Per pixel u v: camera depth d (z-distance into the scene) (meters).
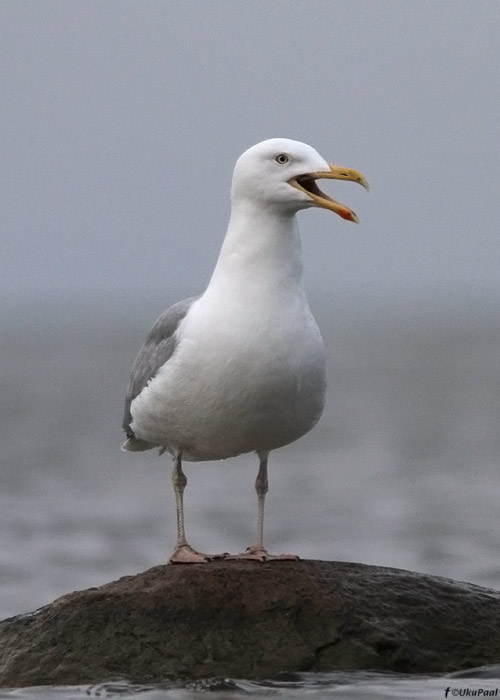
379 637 12.55
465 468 39.41
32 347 140.88
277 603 12.64
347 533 27.55
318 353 13.34
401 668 12.53
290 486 36.06
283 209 13.26
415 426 53.66
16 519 29.80
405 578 13.12
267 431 13.49
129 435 15.20
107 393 76.44
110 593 12.90
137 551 25.53
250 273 13.21
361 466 40.53
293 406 13.30
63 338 167.62
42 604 20.52
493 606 13.05
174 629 12.59
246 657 12.45
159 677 12.39
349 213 13.07
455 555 24.47
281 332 13.09
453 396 70.00
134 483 36.75
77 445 47.66
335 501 32.78
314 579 12.91
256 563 13.34
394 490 34.78
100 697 11.92
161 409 13.52
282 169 13.23
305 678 12.28
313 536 27.20
